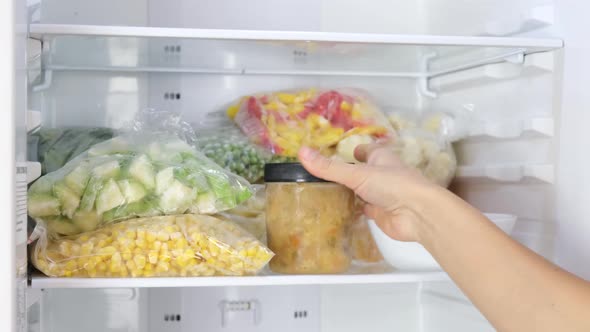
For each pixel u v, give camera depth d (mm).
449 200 972
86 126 1474
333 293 1615
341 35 1119
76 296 1492
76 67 1427
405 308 1658
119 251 1088
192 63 1414
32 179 1003
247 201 1284
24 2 884
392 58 1372
